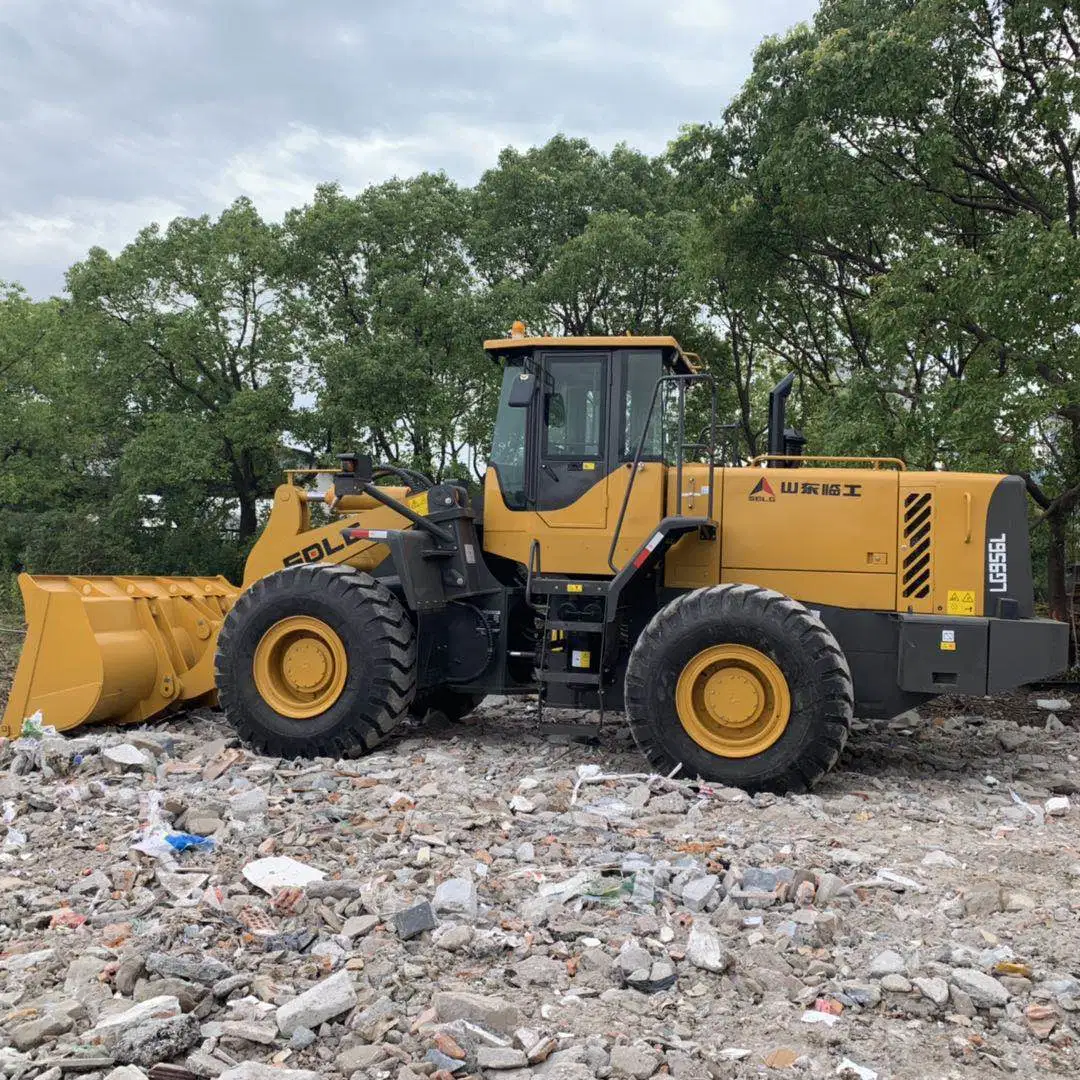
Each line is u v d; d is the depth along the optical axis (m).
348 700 6.66
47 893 4.12
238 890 4.06
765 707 6.08
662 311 26.33
